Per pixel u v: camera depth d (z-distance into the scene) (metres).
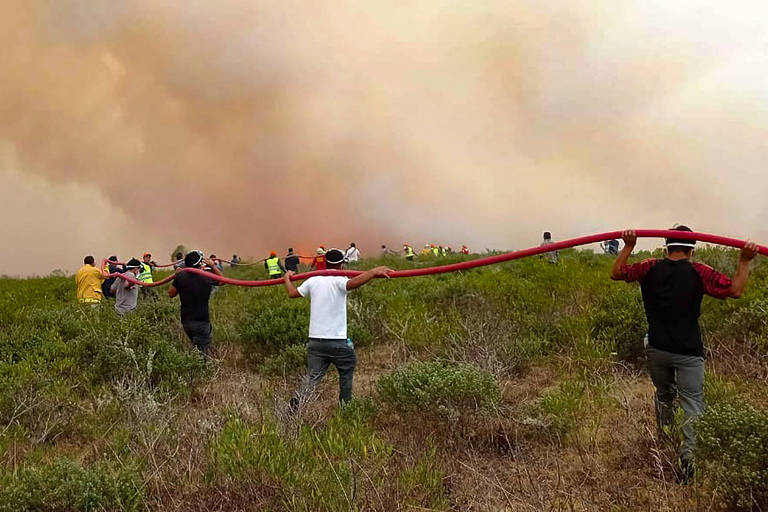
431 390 5.14
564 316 8.93
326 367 5.86
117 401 5.88
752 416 3.78
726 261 9.84
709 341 6.98
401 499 3.85
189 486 4.00
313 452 4.53
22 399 5.84
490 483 4.23
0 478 4.09
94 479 3.87
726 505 3.63
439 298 11.04
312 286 5.85
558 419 5.12
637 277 4.48
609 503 3.90
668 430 4.25
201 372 6.98
